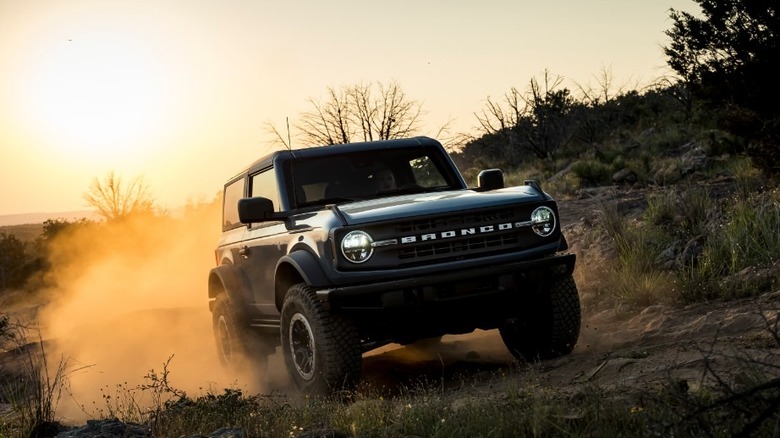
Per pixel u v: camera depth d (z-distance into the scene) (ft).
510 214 20.67
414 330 20.67
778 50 43.65
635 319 24.76
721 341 18.97
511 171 102.78
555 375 19.40
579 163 73.00
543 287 20.59
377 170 24.48
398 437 14.70
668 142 82.07
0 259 141.59
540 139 110.83
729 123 45.50
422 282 19.44
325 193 23.77
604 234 35.04
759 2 43.88
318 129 100.78
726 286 25.39
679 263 29.09
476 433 13.92
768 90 43.68
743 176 47.03
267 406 18.90
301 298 20.72
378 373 24.57
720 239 29.17
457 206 20.36
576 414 13.80
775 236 28.19
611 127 109.50
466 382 21.13
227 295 27.30
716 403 11.07
